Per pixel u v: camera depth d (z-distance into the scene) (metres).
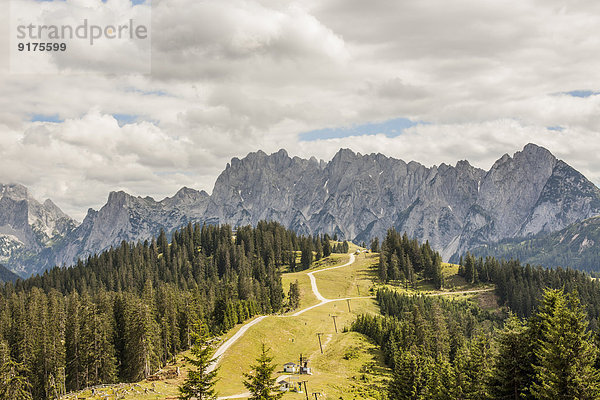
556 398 61.81
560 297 70.44
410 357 107.81
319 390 114.69
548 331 66.75
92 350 132.00
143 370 125.88
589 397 60.44
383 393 114.75
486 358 86.12
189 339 147.62
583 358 62.22
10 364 121.19
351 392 117.38
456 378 88.62
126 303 151.38
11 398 116.50
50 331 135.75
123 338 144.25
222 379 119.44
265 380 80.25
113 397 95.75
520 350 71.81
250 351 145.75
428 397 98.06
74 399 96.12
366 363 146.25
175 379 113.94
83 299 182.12
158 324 141.88
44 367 130.50
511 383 72.62
